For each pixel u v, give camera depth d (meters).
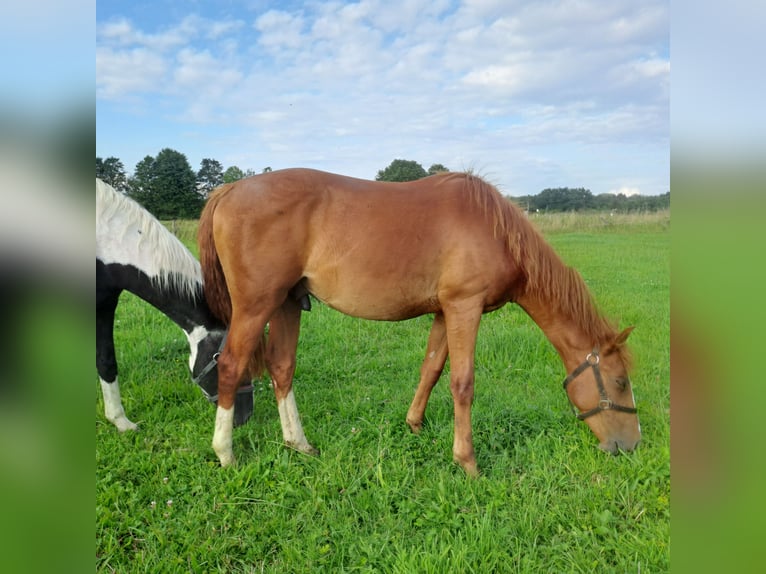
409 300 3.19
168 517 2.71
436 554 2.37
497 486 2.95
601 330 3.28
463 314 3.12
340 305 3.24
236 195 3.03
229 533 2.61
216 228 3.09
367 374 4.81
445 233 3.08
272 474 3.10
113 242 3.35
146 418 3.82
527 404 3.98
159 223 3.56
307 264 3.12
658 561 2.32
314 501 2.84
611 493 2.84
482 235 3.08
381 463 3.17
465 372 3.13
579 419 3.44
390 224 3.06
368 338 5.85
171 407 4.02
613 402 3.24
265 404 4.19
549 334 3.40
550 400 4.14
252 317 3.08
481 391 4.37
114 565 2.39
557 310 3.28
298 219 3.02
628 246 14.21
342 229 3.05
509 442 3.53
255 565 2.42
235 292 3.09
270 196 2.98
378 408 4.08
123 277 3.41
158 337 5.60
